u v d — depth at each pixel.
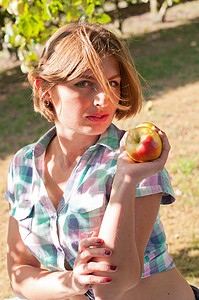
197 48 12.93
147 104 8.74
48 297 1.62
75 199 1.57
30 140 8.23
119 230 1.39
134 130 1.46
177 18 16.80
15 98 10.73
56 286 1.58
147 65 11.80
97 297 1.46
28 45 3.39
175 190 5.80
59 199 1.71
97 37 1.47
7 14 9.38
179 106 8.93
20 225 1.73
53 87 1.55
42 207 1.67
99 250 1.39
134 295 1.60
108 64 1.48
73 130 1.56
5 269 4.75
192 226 5.07
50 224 1.65
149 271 1.60
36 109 1.71
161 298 1.61
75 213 1.56
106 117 1.52
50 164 1.76
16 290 1.75
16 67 13.29
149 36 14.68
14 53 14.08
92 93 1.49
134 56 12.62
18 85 11.79
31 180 1.76
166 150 1.45
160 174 1.53
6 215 5.90
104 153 1.60
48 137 1.78
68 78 1.47
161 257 1.63
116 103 1.47
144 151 1.41
